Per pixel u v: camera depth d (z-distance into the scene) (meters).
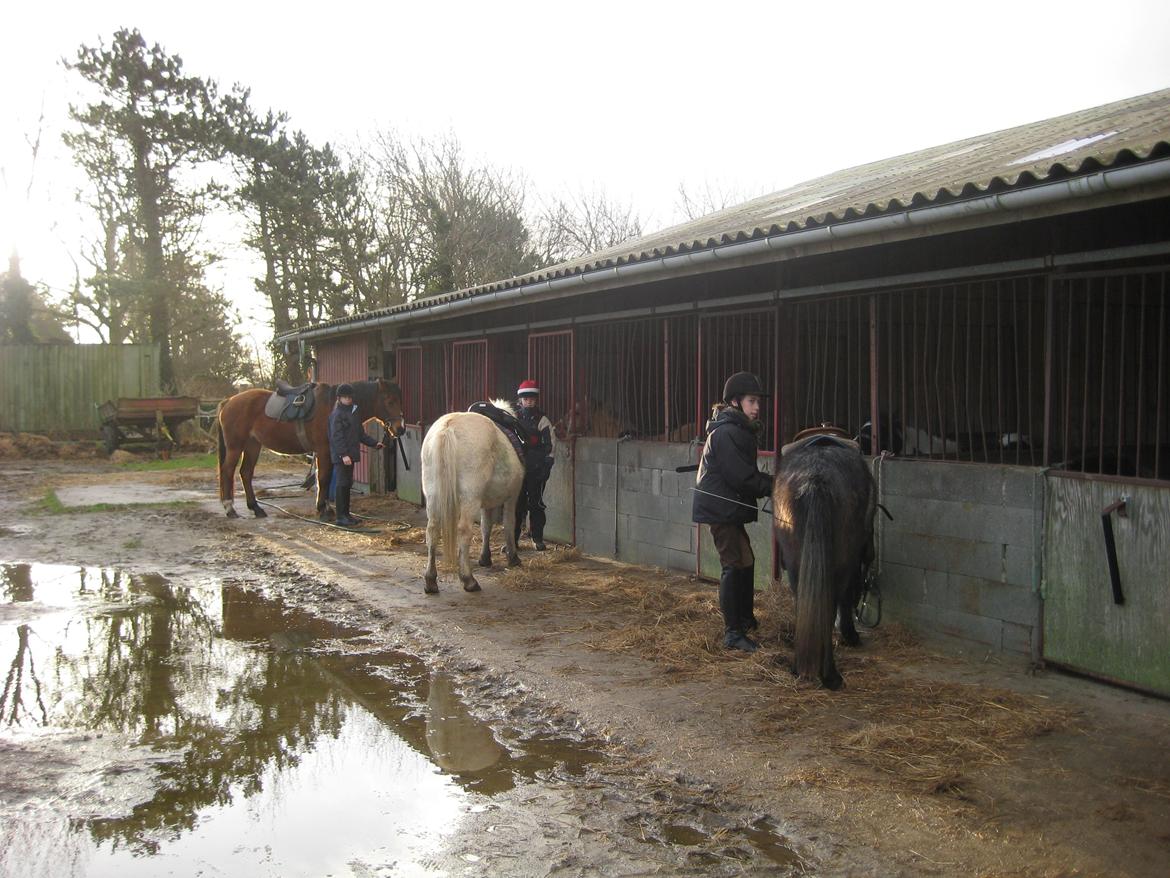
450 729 4.68
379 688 5.35
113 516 12.43
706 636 5.92
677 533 8.03
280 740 4.53
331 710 4.97
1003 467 5.31
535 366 10.26
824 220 5.41
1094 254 4.78
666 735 4.42
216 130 25.45
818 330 6.76
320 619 7.00
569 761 4.23
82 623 6.89
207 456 22.34
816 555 4.59
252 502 12.45
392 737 4.56
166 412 22.16
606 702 4.90
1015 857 3.19
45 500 13.89
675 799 3.77
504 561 8.84
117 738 4.55
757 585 7.11
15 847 3.44
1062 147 6.34
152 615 7.14
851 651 5.66
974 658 5.43
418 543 10.14
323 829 3.58
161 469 19.58
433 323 12.84
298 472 19.69
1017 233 5.23
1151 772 3.81
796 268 6.74
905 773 3.88
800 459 4.93
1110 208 4.78
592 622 6.54
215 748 4.43
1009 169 5.40
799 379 6.88
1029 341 5.40
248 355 33.59
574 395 9.51
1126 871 3.08
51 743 4.48
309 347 19.52
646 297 8.45
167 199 26.19
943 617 5.69
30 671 5.68
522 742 4.48
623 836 3.47
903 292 6.03
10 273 27.98
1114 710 4.49
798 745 4.21
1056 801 3.59
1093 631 4.84
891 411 6.23
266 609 7.33
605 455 8.97
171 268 26.89
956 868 3.14
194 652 6.11
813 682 5.00
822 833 3.42
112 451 22.00
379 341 14.52
